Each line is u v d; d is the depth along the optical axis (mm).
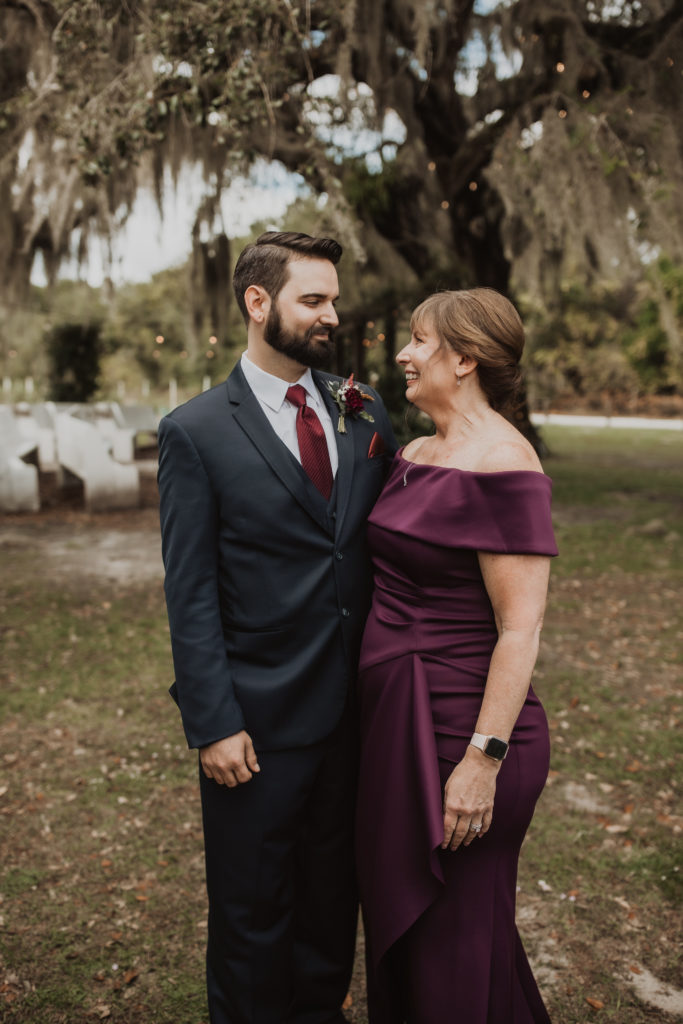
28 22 7539
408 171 10297
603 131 7766
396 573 1711
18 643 4938
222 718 1669
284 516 1726
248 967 1793
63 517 9398
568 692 4301
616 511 10180
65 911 2479
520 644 1490
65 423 10805
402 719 1635
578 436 22734
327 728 1781
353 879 1955
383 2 7219
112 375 32281
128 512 9758
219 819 1781
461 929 1583
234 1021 1812
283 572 1748
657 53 7875
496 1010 1604
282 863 1797
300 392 1799
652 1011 2098
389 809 1636
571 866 2730
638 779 3355
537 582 1520
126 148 5449
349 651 1803
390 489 1768
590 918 2467
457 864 1590
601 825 2990
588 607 5984
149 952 2311
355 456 1859
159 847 2826
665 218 8023
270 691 1733
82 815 3021
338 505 1784
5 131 7340
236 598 1760
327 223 5957
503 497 1529
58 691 4191
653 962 2281
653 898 2562
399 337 15023
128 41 6164
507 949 1615
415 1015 1613
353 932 1997
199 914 2479
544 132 7781
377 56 7344
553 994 2154
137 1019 2068
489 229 12172
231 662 1771
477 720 1549
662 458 16672
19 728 3754
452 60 8664
